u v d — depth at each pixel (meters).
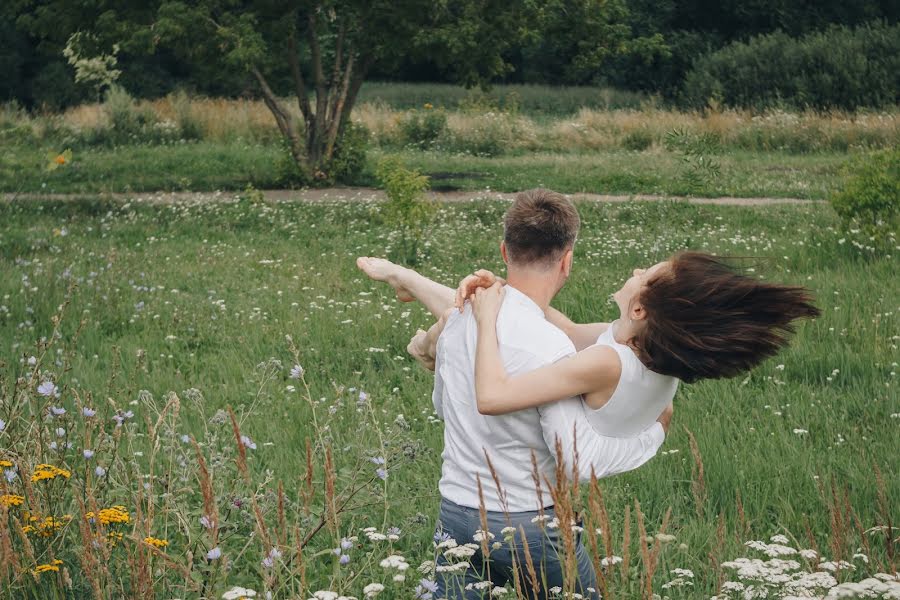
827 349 7.48
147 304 9.45
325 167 21.19
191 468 3.48
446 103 43.16
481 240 13.81
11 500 3.06
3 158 16.73
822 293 9.33
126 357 7.61
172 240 13.52
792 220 14.96
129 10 19.33
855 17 46.03
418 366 7.38
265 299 9.79
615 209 16.56
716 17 48.75
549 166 23.69
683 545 2.72
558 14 21.61
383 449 3.41
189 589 2.77
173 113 29.41
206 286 10.51
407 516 4.22
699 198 18.55
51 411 3.55
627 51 22.34
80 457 3.65
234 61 18.56
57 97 43.38
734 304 2.43
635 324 2.54
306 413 6.05
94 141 27.44
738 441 5.64
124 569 3.14
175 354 7.86
